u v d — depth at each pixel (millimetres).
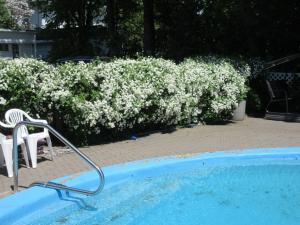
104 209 3938
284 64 9258
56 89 5477
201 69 7312
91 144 5984
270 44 10016
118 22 17359
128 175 4590
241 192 4469
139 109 6031
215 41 10617
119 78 5898
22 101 5398
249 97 8859
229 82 7684
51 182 4004
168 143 6031
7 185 4133
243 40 10133
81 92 5617
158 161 4922
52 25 18938
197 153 5254
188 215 3902
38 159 5094
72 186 4086
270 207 4109
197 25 10820
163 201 4195
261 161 5309
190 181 4738
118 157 5266
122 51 16047
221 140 6215
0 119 5359
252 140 6223
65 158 5164
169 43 11688
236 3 9516
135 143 6039
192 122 7395
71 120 5617
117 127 6172
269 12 9047
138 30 17453
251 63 9031
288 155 5379
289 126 7426
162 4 12781
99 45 18219
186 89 6988
